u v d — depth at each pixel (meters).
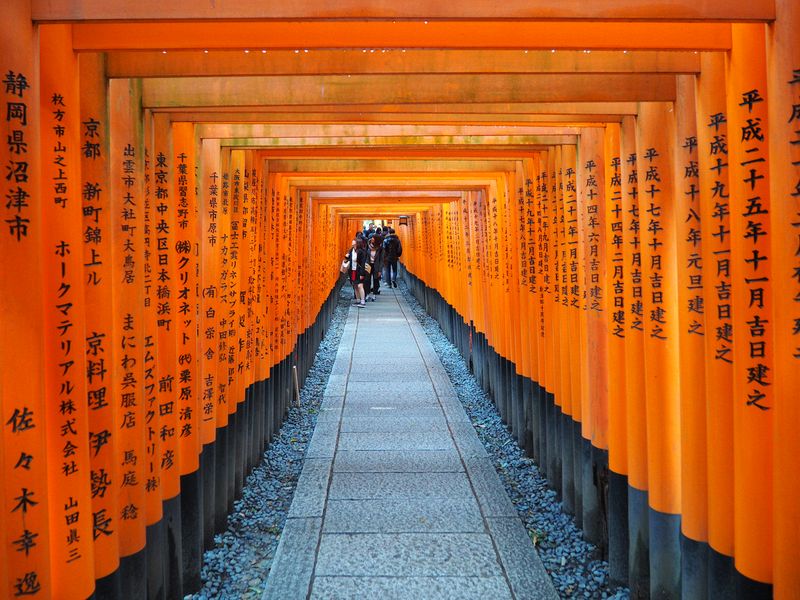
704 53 2.29
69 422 2.09
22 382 1.85
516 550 3.78
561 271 4.28
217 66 2.36
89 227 2.30
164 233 3.17
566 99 2.64
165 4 1.79
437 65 2.37
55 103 2.01
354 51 2.36
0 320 1.80
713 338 2.30
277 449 5.85
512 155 4.80
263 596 3.32
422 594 3.32
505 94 2.69
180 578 3.30
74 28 2.04
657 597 2.94
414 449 5.54
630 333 3.13
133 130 2.65
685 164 2.53
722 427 2.28
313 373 8.81
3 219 1.80
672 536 2.89
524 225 5.26
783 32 1.80
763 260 2.02
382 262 19.11
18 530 1.86
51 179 2.02
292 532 4.02
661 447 2.89
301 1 1.78
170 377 3.23
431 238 13.50
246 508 4.61
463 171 5.71
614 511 3.42
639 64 2.30
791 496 1.88
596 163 3.55
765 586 2.06
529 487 4.86
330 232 12.88
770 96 1.86
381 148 4.84
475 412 6.89
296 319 7.52
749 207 2.03
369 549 3.79
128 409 2.66
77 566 2.11
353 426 6.19
